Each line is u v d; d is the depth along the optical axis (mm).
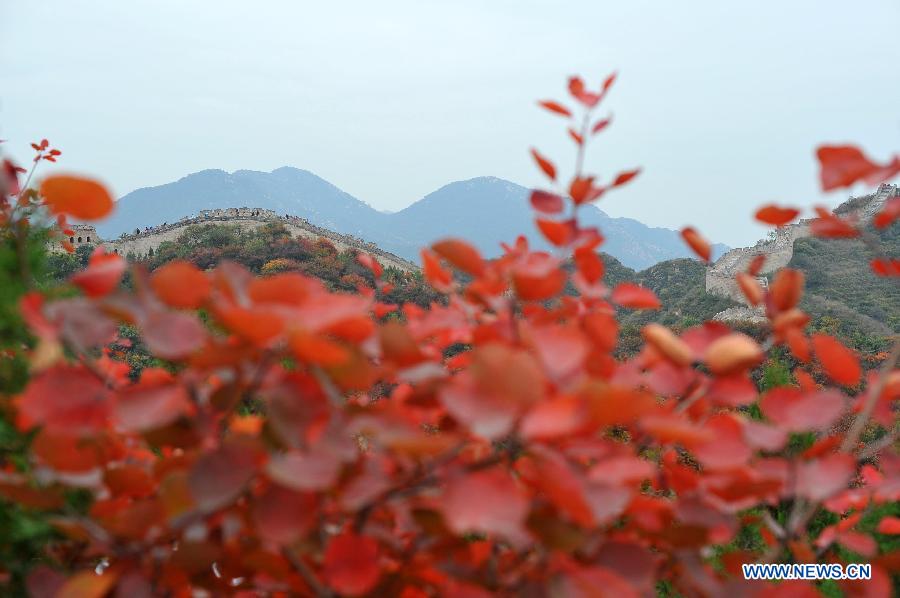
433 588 1085
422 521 925
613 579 852
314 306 907
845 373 1087
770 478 984
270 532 870
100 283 915
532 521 871
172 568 1040
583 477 893
